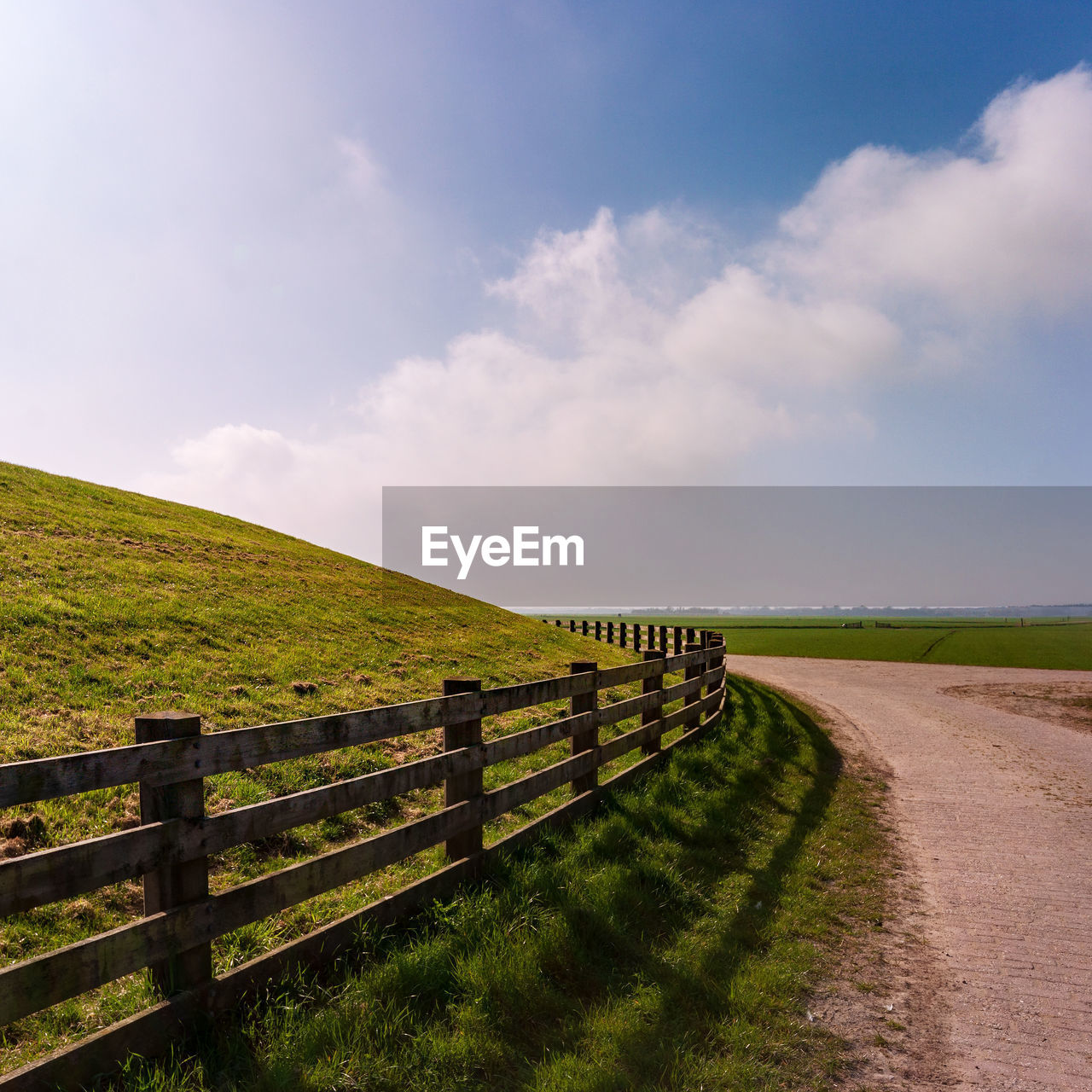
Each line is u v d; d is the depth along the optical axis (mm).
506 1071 3354
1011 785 10000
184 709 8672
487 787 8102
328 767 7898
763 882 5914
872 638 62469
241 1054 3174
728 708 14359
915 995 4324
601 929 4699
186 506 25531
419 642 15648
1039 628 89688
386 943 4246
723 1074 3381
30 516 16516
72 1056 2811
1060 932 5273
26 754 6645
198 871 3369
